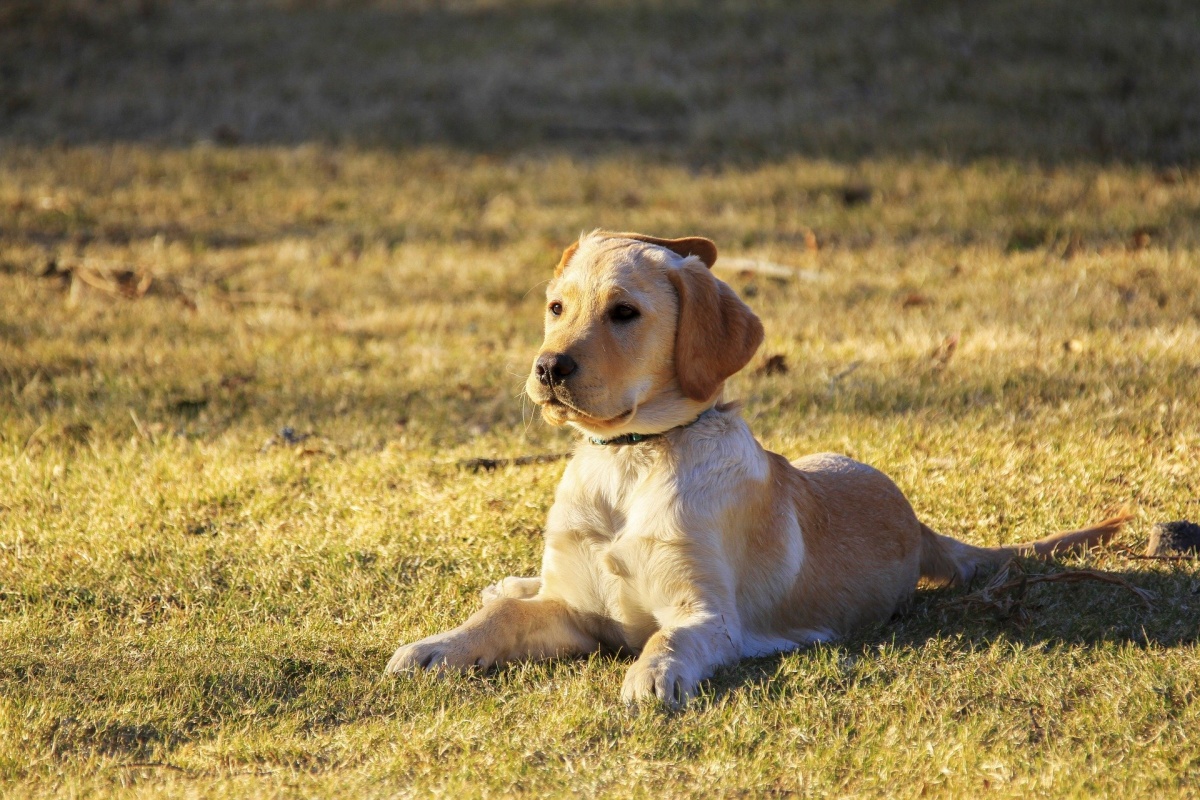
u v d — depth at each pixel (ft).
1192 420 34.17
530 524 29.66
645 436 23.44
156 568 27.63
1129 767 17.52
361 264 59.31
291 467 33.68
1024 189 63.77
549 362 21.75
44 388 40.83
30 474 33.09
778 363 42.24
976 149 70.59
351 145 78.64
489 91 86.89
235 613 25.45
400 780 18.02
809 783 17.56
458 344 46.85
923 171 68.44
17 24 96.02
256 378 42.55
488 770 18.16
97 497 31.60
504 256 60.34
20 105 84.69
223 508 31.37
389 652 23.21
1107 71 76.84
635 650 23.86
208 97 86.58
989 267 54.54
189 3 103.71
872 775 17.79
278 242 62.69
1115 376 38.37
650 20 96.53
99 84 88.48
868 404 37.93
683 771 18.06
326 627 24.66
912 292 52.13
